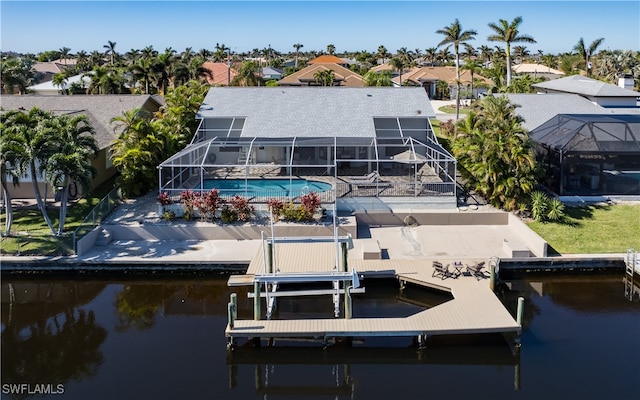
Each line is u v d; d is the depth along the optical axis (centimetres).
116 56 14000
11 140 2705
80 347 2120
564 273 2739
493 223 3269
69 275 2742
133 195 3684
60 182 2733
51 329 2273
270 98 4522
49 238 2814
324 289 2597
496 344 2098
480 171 3300
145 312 2423
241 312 2403
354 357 2069
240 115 4247
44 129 2742
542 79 8850
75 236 2789
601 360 1984
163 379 1903
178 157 3350
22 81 6869
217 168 4169
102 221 3159
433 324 2081
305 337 2139
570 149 3525
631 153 3519
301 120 4141
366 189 3422
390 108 4328
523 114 4638
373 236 3111
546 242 2814
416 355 2064
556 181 3644
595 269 2739
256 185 3781
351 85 8675
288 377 1950
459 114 7169
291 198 3228
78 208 3438
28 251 2783
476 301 2266
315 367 2023
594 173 3569
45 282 2736
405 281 2527
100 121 4300
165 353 2075
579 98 4950
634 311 2372
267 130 3988
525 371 1930
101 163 3934
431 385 1888
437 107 8250
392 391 1858
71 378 1909
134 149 3575
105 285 2733
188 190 3247
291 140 3816
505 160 3225
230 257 2788
